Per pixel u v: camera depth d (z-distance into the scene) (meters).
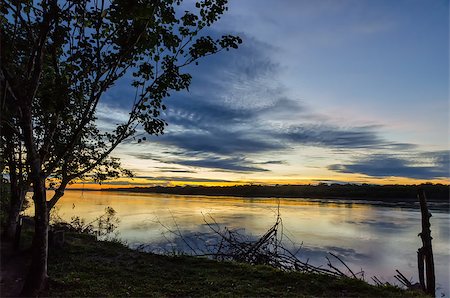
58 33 8.55
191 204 80.50
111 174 14.38
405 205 77.06
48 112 9.93
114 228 27.12
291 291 8.95
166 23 9.81
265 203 88.12
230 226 34.56
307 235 31.34
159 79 9.90
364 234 32.66
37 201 8.58
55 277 9.35
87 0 8.53
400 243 28.12
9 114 8.90
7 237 13.76
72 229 20.66
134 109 9.92
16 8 8.12
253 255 13.87
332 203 88.38
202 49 9.87
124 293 8.45
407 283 12.16
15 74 8.41
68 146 9.06
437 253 25.00
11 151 12.66
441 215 51.59
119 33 9.20
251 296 8.41
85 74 8.94
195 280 9.70
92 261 11.20
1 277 9.48
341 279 10.00
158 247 21.38
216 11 9.99
